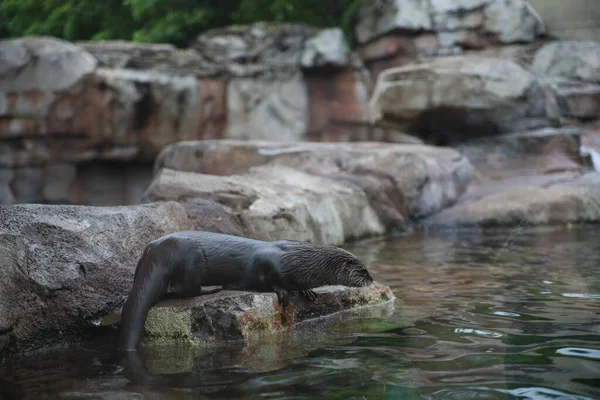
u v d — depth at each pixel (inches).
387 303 207.8
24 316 165.3
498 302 199.3
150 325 173.9
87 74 625.3
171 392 125.1
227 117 697.0
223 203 295.1
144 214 208.8
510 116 530.6
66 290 176.9
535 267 257.0
